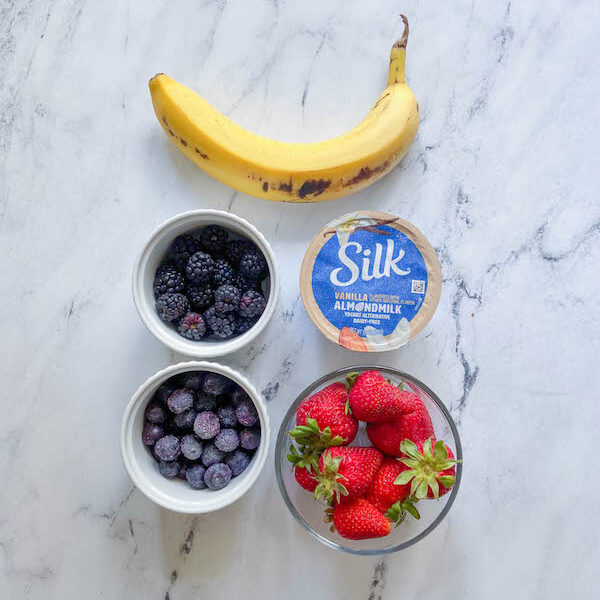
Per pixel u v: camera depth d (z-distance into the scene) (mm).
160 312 791
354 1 899
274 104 906
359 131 826
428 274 812
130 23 902
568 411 923
